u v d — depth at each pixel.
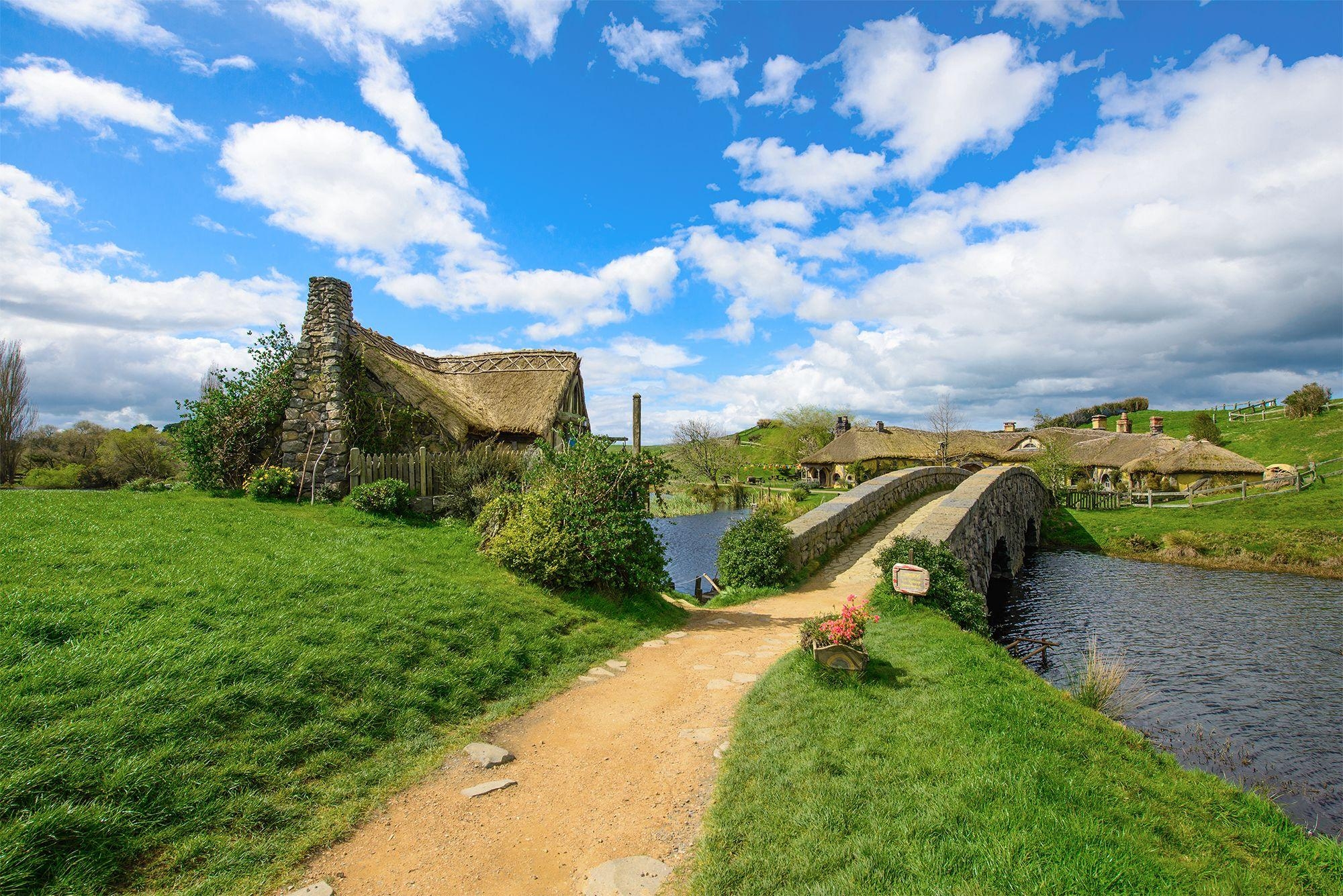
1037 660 14.48
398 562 8.90
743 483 56.69
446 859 3.87
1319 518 27.61
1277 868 4.01
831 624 6.61
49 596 5.70
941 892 3.21
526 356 21.05
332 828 4.07
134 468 29.58
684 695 6.82
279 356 15.43
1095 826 3.86
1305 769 9.25
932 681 6.18
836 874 3.41
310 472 14.22
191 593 6.43
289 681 5.22
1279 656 14.54
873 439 51.59
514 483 14.07
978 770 4.39
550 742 5.62
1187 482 38.59
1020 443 57.28
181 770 4.02
